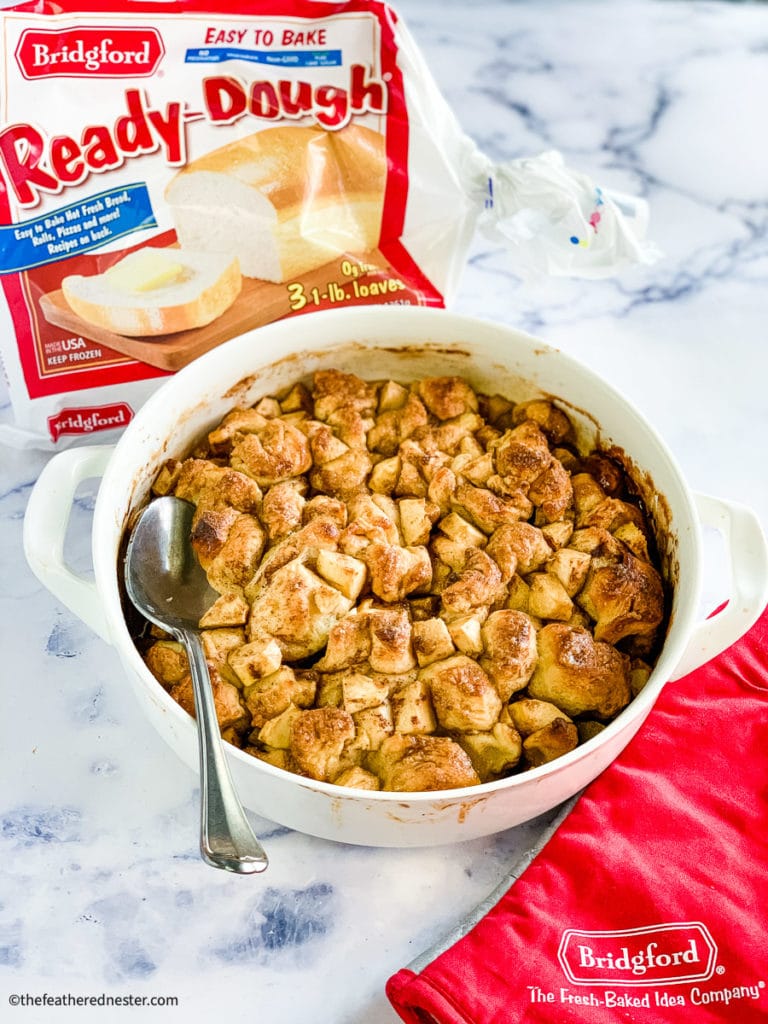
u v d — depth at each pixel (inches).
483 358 22.0
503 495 20.4
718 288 27.3
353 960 18.0
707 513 19.2
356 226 23.4
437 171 23.1
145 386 23.7
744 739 19.5
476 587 18.8
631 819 18.6
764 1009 16.7
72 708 20.6
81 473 19.5
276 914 18.4
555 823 18.8
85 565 22.6
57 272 22.1
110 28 21.2
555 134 29.7
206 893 18.6
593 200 23.1
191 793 19.6
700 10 32.7
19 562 22.6
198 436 21.9
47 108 21.1
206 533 19.6
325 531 19.3
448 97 30.3
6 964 17.8
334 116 22.4
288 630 18.4
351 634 18.2
